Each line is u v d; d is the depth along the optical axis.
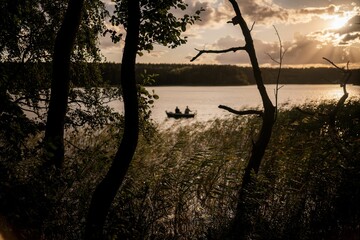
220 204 8.84
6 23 8.15
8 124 5.43
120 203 7.30
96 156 8.84
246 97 118.94
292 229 7.50
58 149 7.46
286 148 12.03
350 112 18.78
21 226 5.54
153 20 7.27
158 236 7.62
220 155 10.62
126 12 7.44
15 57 9.43
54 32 9.66
